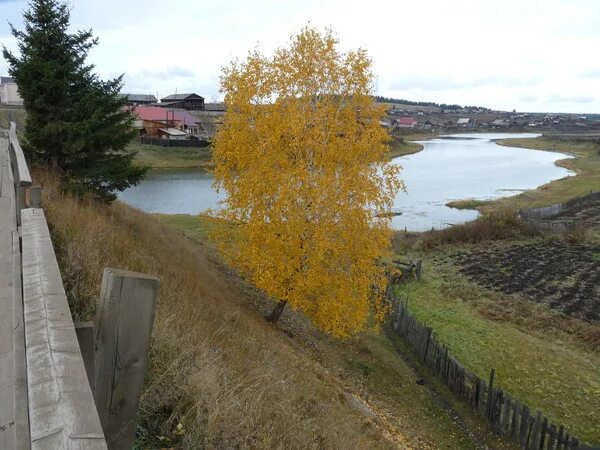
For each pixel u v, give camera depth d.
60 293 2.44
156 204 44.28
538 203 48.44
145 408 4.32
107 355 2.41
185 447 4.04
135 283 2.36
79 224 8.68
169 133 79.38
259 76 13.77
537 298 23.09
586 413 14.12
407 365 16.58
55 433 1.48
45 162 13.74
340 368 14.77
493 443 12.70
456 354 17.14
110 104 14.69
